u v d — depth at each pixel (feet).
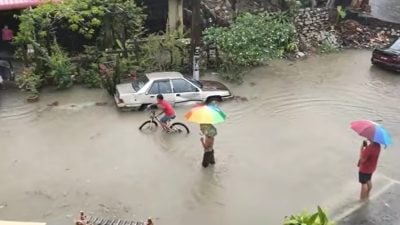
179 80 52.08
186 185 39.01
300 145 45.73
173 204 36.58
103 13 59.72
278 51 63.82
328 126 49.67
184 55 61.77
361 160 36.27
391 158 44.19
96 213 35.27
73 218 34.71
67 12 58.13
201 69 62.75
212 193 38.09
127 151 43.75
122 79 57.93
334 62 69.31
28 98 52.85
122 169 40.93
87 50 59.11
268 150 44.73
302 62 68.95
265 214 35.78
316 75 64.08
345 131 48.70
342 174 41.14
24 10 58.34
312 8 77.82
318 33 75.51
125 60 58.75
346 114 52.65
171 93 51.70
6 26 64.54
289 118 51.19
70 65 57.06
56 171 40.42
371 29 79.41
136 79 54.70
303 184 39.63
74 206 36.09
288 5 74.90
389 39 77.87
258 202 37.17
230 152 44.14
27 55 57.62
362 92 58.85
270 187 39.11
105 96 55.06
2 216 34.73
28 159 42.06
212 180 39.81
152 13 71.05
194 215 35.37
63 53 58.39
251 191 38.52
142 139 45.85
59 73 55.57
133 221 33.35
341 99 56.54
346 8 82.89
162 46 60.95
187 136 46.68
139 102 50.85
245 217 35.37
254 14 70.90
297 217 30.35
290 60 69.56
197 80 55.98
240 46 60.23
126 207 36.04
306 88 59.41
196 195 37.76
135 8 63.10
